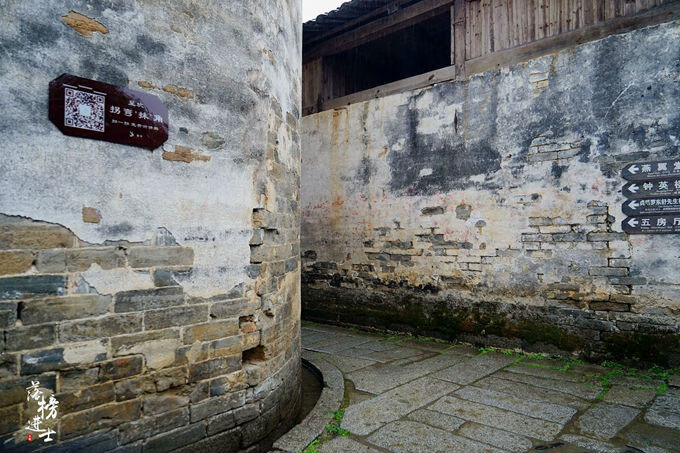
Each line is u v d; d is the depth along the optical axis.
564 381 3.45
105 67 1.89
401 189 5.21
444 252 4.84
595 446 2.39
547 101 4.18
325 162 5.97
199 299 2.18
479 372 3.72
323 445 2.44
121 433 1.89
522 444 2.42
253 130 2.48
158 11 2.08
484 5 4.68
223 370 2.27
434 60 6.93
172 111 2.11
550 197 4.14
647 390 3.21
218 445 2.23
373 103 5.49
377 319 5.40
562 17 4.19
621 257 3.77
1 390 1.60
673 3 3.68
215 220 2.26
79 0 1.83
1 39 1.63
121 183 1.92
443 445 2.41
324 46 6.18
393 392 3.27
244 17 2.46
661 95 3.62
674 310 3.54
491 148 4.51
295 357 3.02
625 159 3.76
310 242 6.14
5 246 1.62
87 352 1.81
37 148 1.70
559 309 4.07
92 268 1.83
